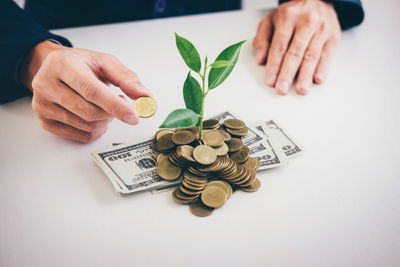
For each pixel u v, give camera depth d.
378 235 0.70
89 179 0.83
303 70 1.20
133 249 0.67
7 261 0.65
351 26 1.50
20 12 1.09
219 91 1.18
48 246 0.68
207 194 0.75
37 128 1.00
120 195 0.78
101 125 0.91
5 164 0.87
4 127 0.99
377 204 0.77
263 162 0.85
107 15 1.75
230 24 1.56
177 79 1.23
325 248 0.67
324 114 1.07
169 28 1.53
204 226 0.71
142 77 1.24
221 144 0.82
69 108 0.81
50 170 0.85
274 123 1.01
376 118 1.04
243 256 0.66
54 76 0.79
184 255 0.66
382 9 1.66
